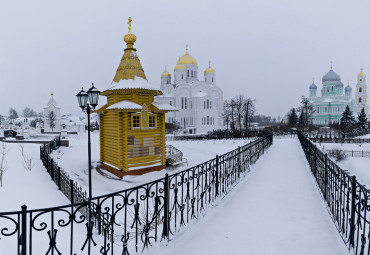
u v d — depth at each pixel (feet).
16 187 35.12
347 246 15.11
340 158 94.68
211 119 204.13
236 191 26.94
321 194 25.52
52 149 82.33
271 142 81.20
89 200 12.10
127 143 55.36
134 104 55.57
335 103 244.83
